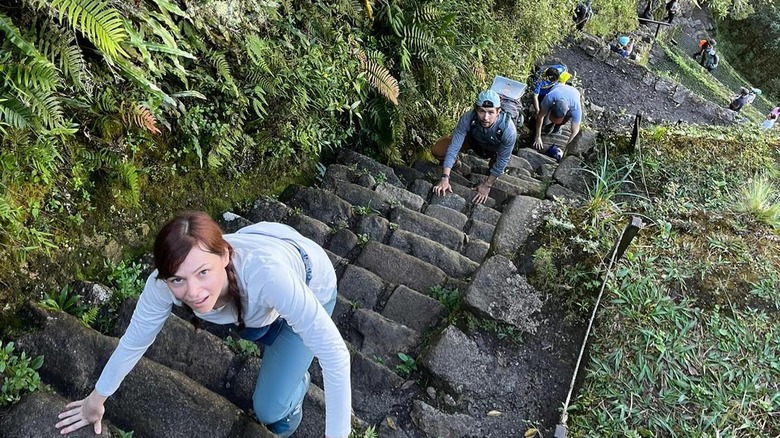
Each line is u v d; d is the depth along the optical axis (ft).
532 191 14.08
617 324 7.98
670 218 9.70
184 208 9.89
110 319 7.64
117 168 8.29
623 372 7.58
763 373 7.51
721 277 8.55
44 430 5.64
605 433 7.04
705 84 43.42
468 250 11.82
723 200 11.52
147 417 6.22
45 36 7.13
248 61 10.70
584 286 8.41
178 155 9.69
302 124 12.57
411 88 16.22
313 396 7.17
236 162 11.18
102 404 5.57
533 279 8.55
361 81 14.17
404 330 8.51
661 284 8.47
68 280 7.76
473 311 8.29
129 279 8.19
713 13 59.16
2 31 6.95
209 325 8.00
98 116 8.18
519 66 25.17
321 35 13.32
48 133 6.97
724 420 7.04
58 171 7.70
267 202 11.25
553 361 7.90
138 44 7.68
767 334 7.85
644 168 12.78
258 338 5.65
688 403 7.26
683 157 13.03
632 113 32.22
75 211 7.96
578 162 13.47
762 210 9.93
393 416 7.42
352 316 8.71
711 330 7.93
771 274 8.59
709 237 9.23
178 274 4.29
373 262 10.29
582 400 7.36
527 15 25.09
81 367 6.61
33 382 6.16
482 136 13.94
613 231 9.22
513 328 8.14
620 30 42.19
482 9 20.74
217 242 4.45
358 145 15.80
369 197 12.67
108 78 8.13
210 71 10.04
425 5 15.98
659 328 7.94
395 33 15.85
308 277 5.43
